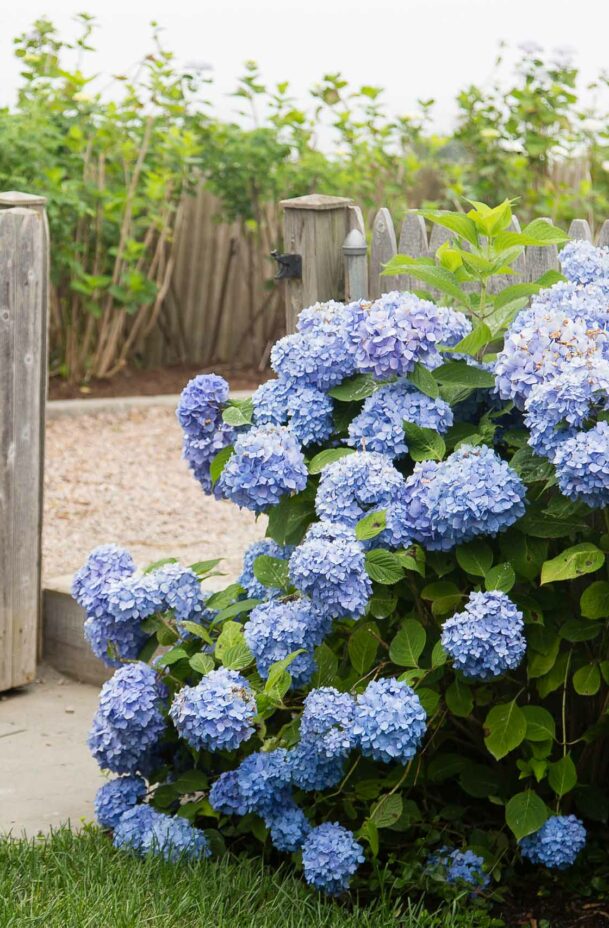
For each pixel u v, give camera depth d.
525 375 2.89
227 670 3.04
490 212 3.18
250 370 9.47
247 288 9.62
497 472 2.88
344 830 2.96
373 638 3.10
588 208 8.42
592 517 3.16
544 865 3.15
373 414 3.15
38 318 4.31
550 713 3.19
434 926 2.86
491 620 2.80
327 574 2.79
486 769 3.21
